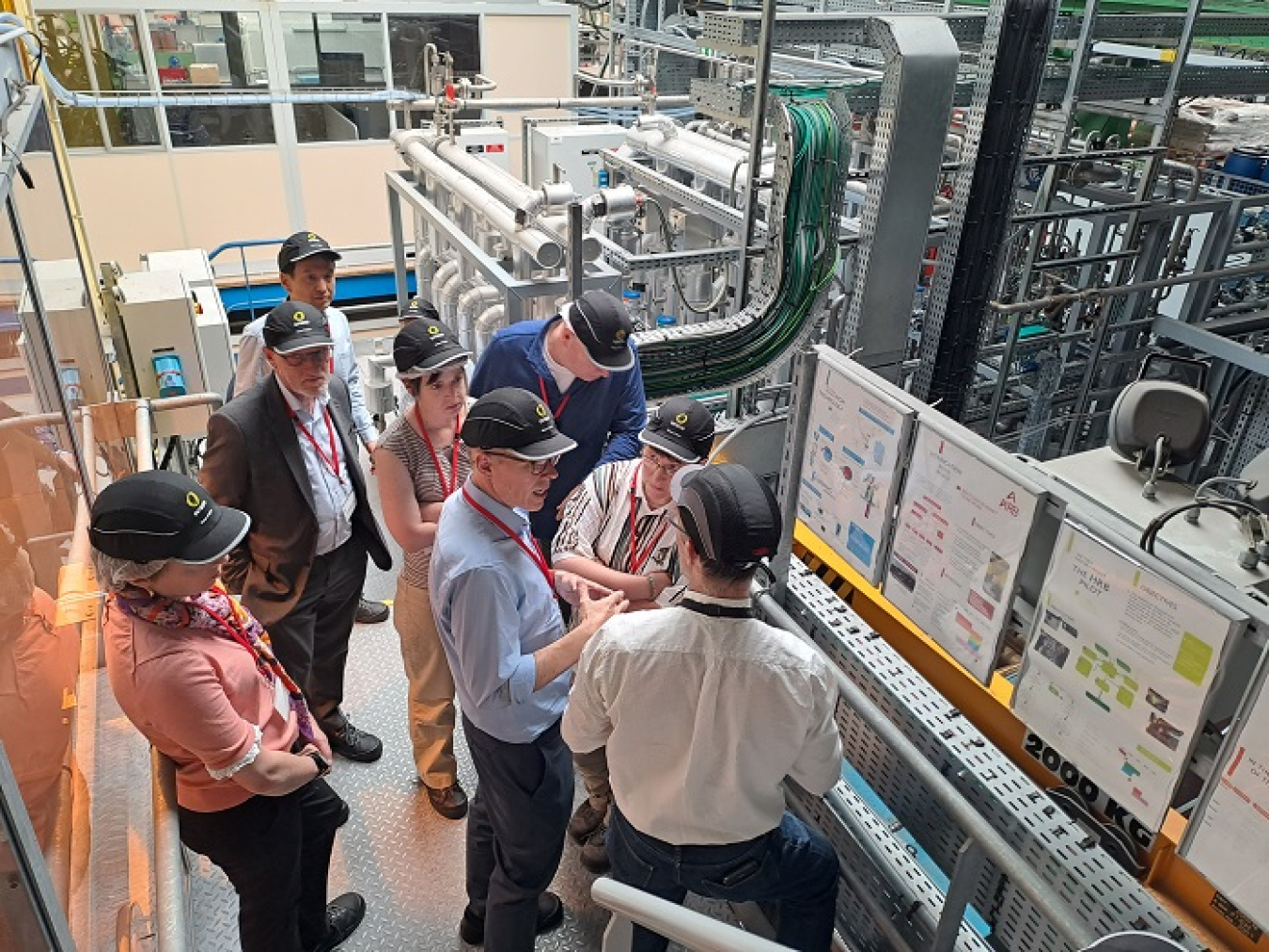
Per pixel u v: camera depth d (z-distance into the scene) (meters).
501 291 3.47
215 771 1.52
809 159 2.86
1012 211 3.45
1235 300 4.84
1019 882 1.33
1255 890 1.32
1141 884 1.61
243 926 1.81
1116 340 4.52
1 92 1.50
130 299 3.49
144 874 1.63
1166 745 1.40
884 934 1.90
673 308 4.60
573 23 7.21
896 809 2.02
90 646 1.92
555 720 1.83
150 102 4.83
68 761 1.59
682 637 1.41
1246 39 4.59
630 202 3.43
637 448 2.63
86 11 5.64
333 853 2.47
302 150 6.65
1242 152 4.45
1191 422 2.12
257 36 6.17
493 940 2.01
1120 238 4.89
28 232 1.90
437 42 6.79
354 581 2.64
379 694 3.04
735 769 1.44
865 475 1.97
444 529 1.71
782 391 3.56
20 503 1.53
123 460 3.13
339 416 2.53
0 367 1.46
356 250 7.13
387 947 2.24
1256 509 1.78
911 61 2.53
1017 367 4.67
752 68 3.14
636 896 1.27
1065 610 1.54
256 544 2.36
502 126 6.05
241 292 6.82
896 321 2.95
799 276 3.04
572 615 2.31
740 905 2.20
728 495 1.34
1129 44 4.71
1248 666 1.46
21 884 0.93
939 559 1.82
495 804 1.86
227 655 1.54
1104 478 2.20
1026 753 1.96
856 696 1.69
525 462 1.63
